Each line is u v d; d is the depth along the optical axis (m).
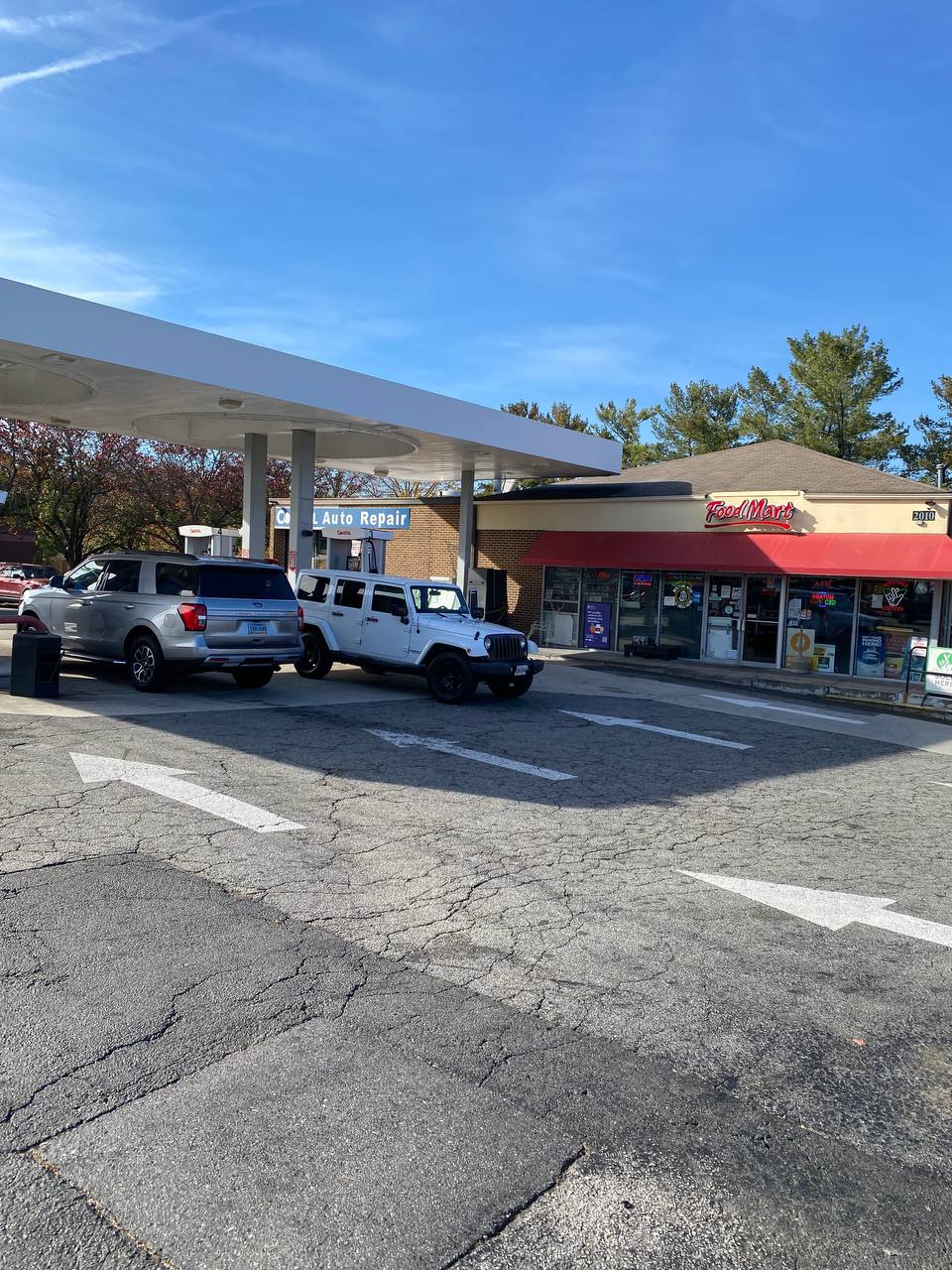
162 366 14.23
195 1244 2.86
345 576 15.88
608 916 5.91
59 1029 4.07
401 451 22.73
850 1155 3.53
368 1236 2.93
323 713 12.51
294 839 7.01
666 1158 3.44
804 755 12.24
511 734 11.98
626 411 55.91
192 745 9.91
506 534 27.19
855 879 7.03
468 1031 4.29
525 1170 3.30
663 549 23.31
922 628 20.94
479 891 6.20
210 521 37.19
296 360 16.20
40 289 12.68
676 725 13.75
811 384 46.97
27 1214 2.94
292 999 4.48
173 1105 3.56
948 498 20.23
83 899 5.56
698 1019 4.57
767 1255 2.96
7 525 36.59
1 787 7.78
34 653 12.04
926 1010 4.82
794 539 21.81
